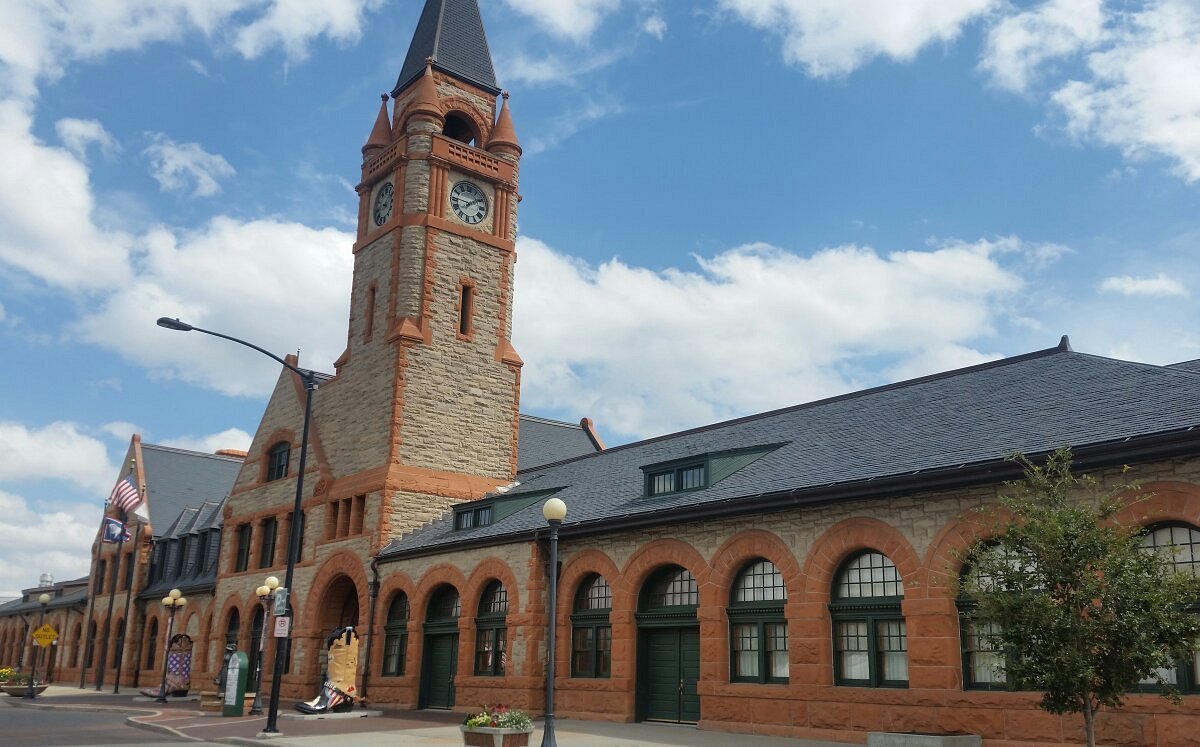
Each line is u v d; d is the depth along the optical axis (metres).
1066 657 10.81
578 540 24.84
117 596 54.28
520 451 41.72
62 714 28.53
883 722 17.34
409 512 32.62
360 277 37.56
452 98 38.25
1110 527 12.13
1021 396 19.88
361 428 34.97
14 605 75.56
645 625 22.73
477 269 36.66
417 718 25.47
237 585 40.31
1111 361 19.83
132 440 58.41
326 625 34.28
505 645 26.09
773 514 20.03
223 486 59.78
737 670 20.50
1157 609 10.69
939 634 16.77
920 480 17.08
